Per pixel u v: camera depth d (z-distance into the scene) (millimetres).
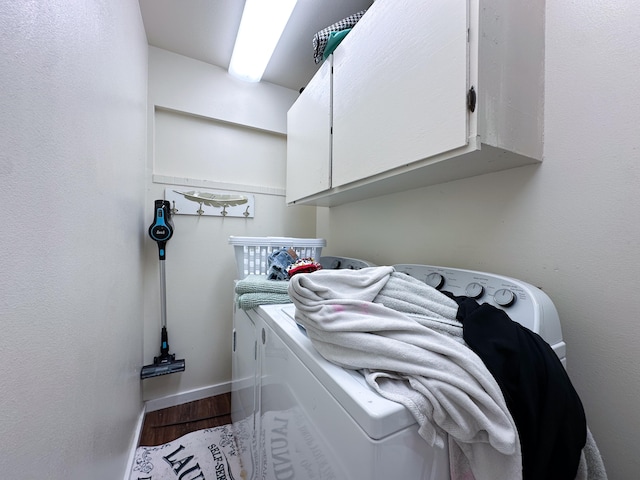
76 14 657
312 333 629
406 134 858
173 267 1794
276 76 2012
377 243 1526
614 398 689
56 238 566
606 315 701
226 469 1292
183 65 1806
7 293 422
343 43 1186
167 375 1783
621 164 675
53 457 543
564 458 522
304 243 1574
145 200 1675
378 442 411
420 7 794
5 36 415
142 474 1261
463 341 582
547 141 813
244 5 1400
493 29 687
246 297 1072
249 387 1141
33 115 488
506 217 911
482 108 669
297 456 653
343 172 1198
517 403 494
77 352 661
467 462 485
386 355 517
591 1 732
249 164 2057
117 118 1024
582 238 743
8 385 421
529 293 690
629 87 664
